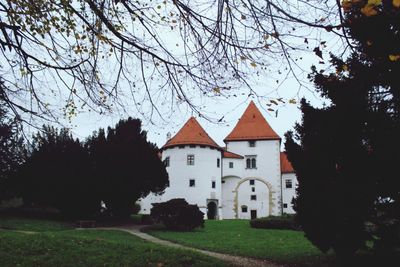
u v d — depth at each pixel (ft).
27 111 20.27
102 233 72.90
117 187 105.09
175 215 84.89
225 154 181.98
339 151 38.01
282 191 187.42
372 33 25.62
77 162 101.30
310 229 40.45
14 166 90.27
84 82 20.43
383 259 36.32
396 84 33.04
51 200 101.76
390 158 34.01
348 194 36.09
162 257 40.09
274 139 181.47
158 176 113.19
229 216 177.27
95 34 18.75
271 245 58.80
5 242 42.27
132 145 106.32
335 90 37.42
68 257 38.70
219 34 17.72
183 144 162.50
